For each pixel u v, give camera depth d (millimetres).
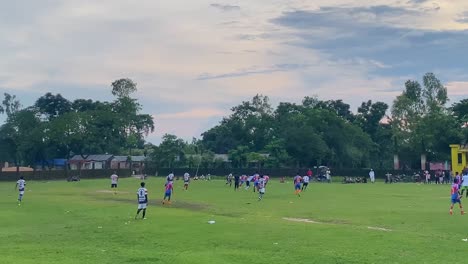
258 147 132625
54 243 20281
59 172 93875
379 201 41938
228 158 120062
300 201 42188
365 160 121688
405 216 29719
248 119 139250
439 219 28109
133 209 34625
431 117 105125
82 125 124438
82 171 96875
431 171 92812
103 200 43500
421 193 53469
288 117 131000
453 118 106312
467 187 44875
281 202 41125
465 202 40656
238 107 144000
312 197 47219
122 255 17281
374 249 18188
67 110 155125
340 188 64688
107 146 134875
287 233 22156
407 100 109562
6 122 136500
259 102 141750
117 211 33312
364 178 85938
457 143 103500
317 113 119000
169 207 36781
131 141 136750
